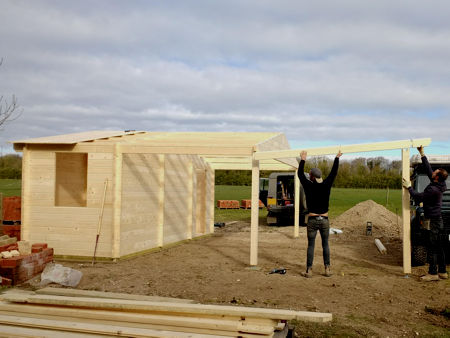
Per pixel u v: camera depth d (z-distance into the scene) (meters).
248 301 5.91
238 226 18.52
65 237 9.15
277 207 18.88
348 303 5.89
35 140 9.27
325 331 4.82
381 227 16.30
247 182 54.84
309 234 7.46
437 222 7.21
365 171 55.66
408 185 7.54
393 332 4.83
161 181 10.88
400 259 9.68
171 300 5.86
